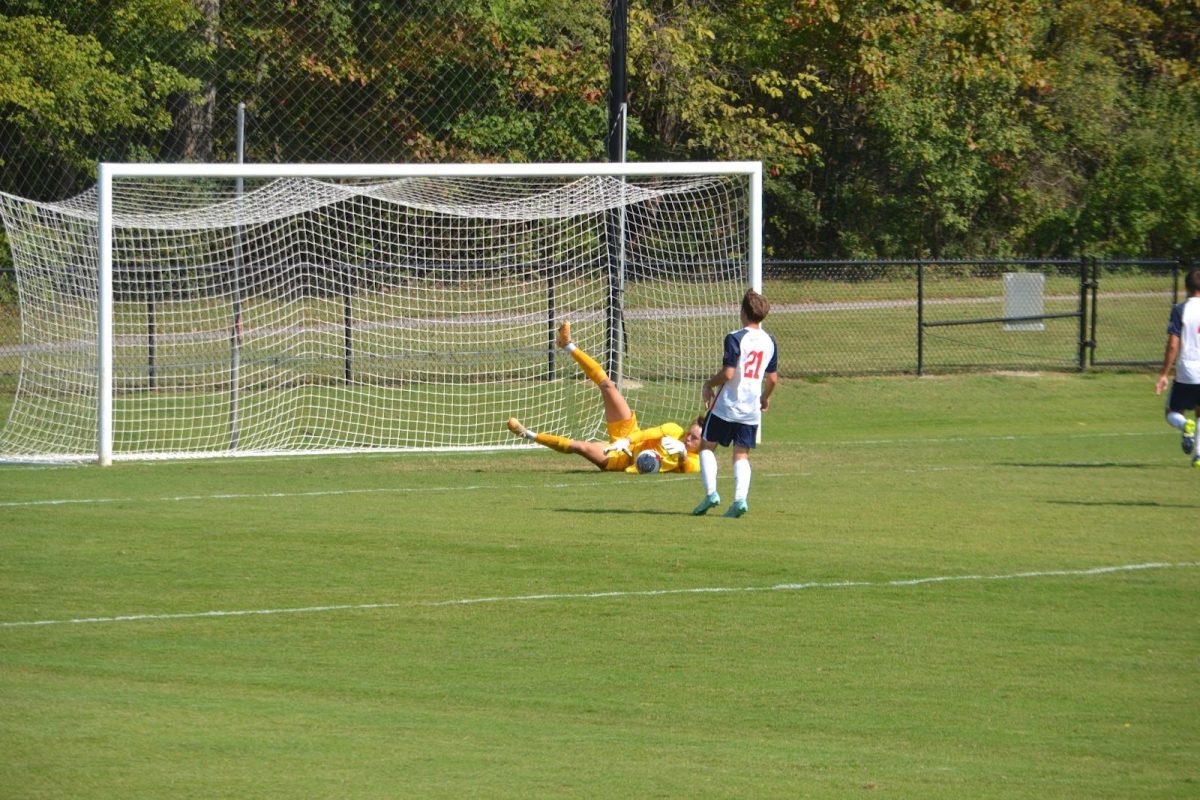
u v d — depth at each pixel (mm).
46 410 66125
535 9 99250
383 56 90625
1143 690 23844
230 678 24422
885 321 100688
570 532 38375
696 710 22688
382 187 69688
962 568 33531
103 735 21016
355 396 70625
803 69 138875
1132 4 156875
